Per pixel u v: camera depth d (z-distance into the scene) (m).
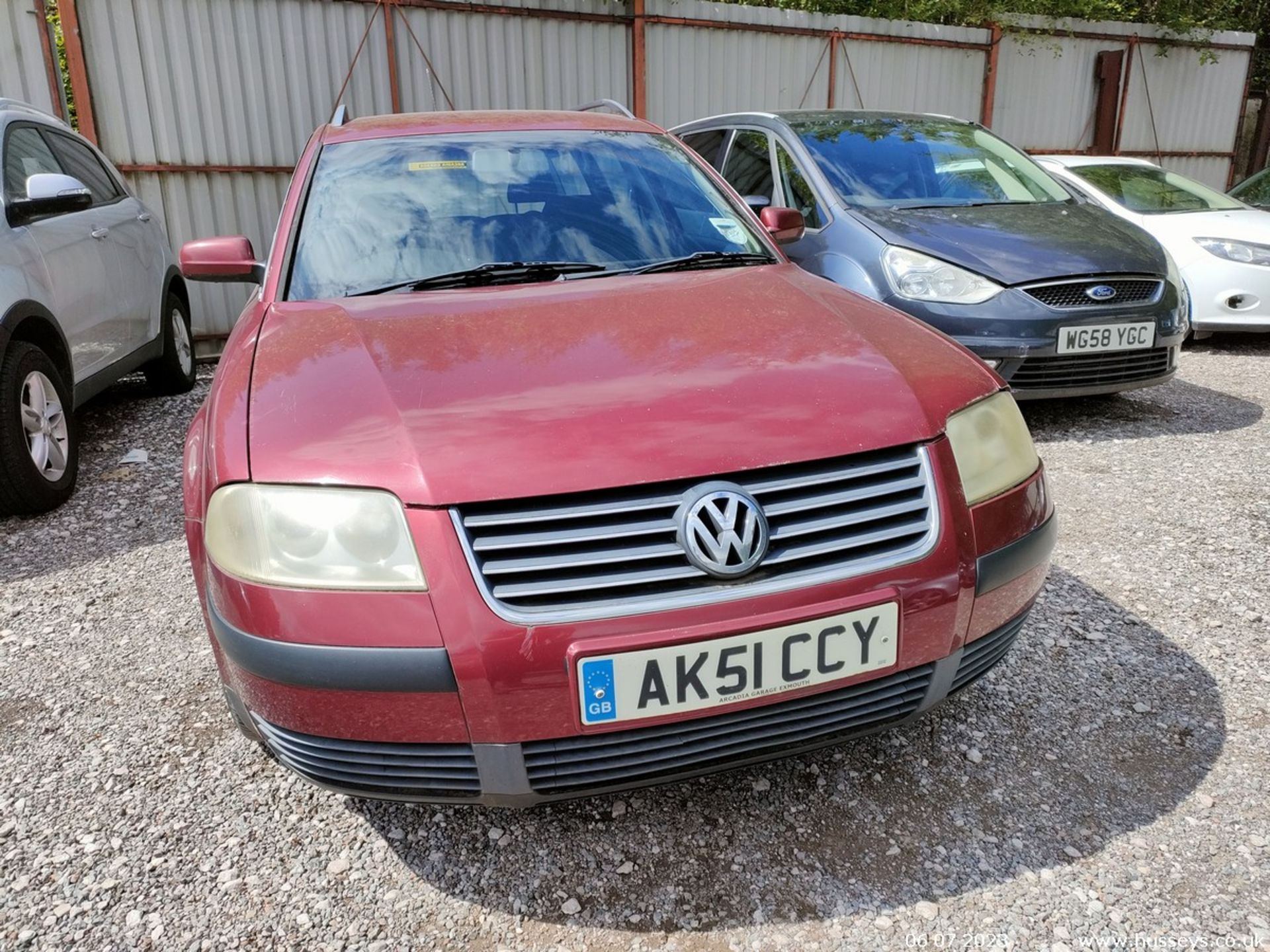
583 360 1.82
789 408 1.67
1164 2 11.30
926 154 5.04
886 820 1.89
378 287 2.37
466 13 7.49
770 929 1.63
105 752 2.20
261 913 1.70
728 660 1.52
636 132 3.10
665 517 1.53
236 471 1.61
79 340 4.09
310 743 1.61
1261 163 13.90
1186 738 2.11
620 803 1.96
